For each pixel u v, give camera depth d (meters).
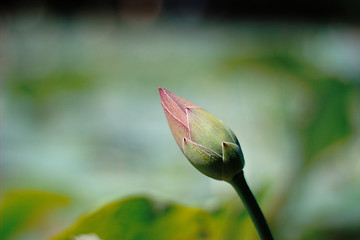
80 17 13.20
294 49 2.92
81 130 2.23
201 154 0.66
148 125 2.42
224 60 2.22
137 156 1.84
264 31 5.98
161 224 0.78
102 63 5.06
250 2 13.87
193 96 3.04
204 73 2.98
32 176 1.46
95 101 2.87
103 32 9.63
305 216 1.04
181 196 1.37
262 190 0.92
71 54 5.56
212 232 0.81
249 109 2.14
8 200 1.06
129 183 1.52
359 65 2.84
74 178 1.47
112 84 3.45
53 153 1.75
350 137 1.24
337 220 1.03
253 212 0.67
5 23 10.12
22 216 1.09
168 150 1.96
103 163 1.69
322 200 1.08
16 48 6.02
